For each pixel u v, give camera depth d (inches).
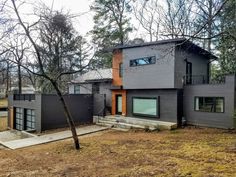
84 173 281.6
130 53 734.5
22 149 476.7
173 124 620.7
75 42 725.9
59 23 486.6
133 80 728.3
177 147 397.4
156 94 688.4
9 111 911.0
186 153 350.0
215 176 241.4
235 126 559.2
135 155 353.1
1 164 352.8
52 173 289.7
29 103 756.0
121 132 614.2
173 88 636.1
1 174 297.7
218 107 604.7
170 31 466.6
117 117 748.6
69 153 399.2
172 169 273.3
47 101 689.6
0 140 628.7
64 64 661.9
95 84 930.7
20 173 298.2
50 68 569.3
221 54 792.3
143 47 695.7
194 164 289.7
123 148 409.1
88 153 388.8
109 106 852.0
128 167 294.5
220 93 597.3
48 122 691.4
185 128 622.8
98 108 788.6
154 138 496.4
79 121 762.2
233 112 564.7
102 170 289.3
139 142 458.6
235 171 256.7
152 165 295.6
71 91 1064.8
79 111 763.4
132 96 753.6
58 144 492.7
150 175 256.8
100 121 756.0
